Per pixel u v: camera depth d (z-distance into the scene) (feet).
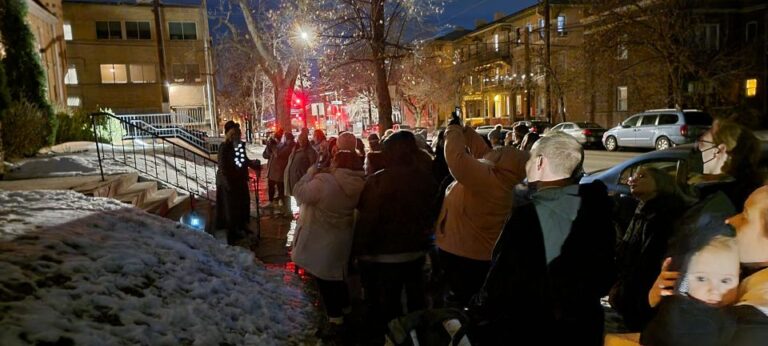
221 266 18.15
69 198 21.04
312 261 14.94
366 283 14.67
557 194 7.70
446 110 174.29
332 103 162.30
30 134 38.55
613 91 106.22
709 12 92.07
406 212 13.89
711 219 6.48
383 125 46.03
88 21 134.72
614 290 10.03
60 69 74.69
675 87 83.20
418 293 14.66
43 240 14.33
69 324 10.38
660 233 8.78
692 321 6.24
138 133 63.87
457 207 13.75
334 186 14.89
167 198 29.04
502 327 7.80
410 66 146.00
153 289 13.69
